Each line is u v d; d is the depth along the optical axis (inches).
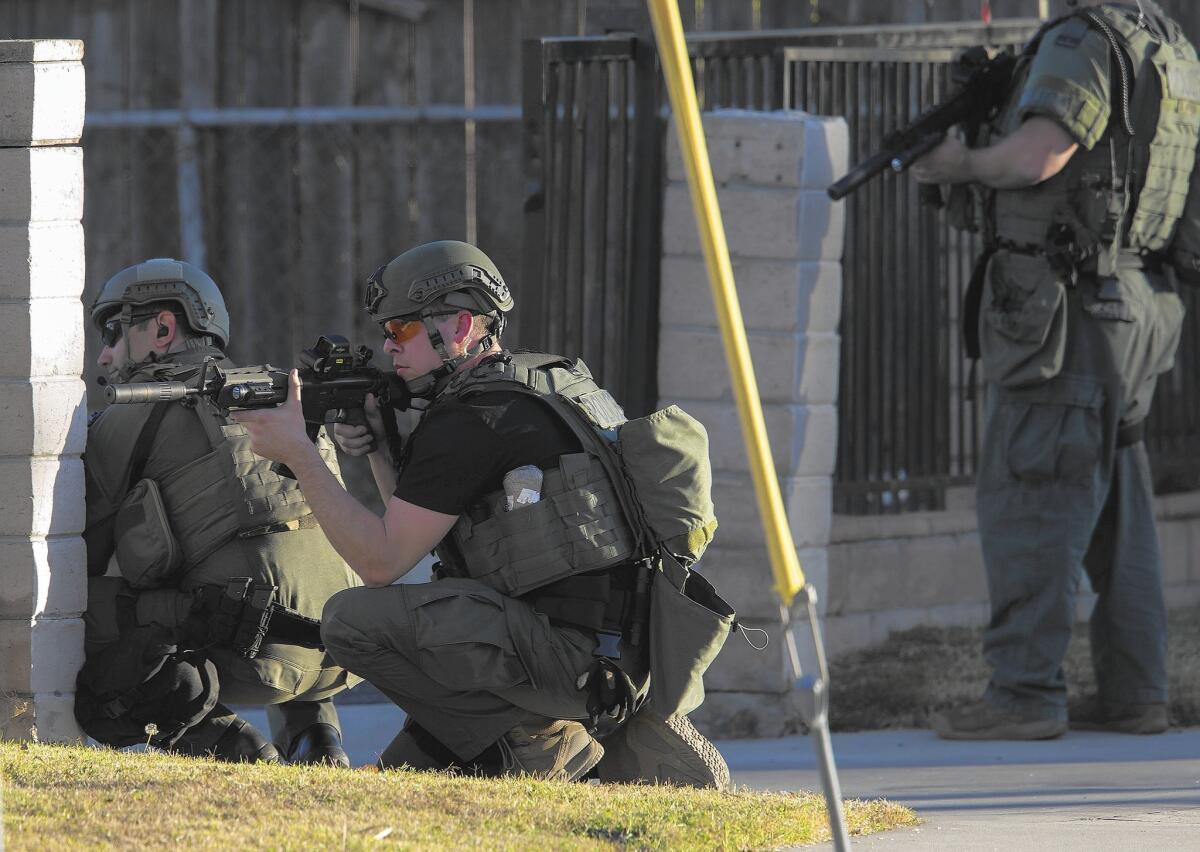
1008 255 837.8
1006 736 837.8
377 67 1465.3
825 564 943.0
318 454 573.3
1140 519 876.6
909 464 1064.8
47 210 634.8
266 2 1470.2
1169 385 1216.2
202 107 1472.7
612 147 1054.4
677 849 459.5
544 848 441.7
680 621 575.5
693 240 913.5
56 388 637.3
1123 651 865.5
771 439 907.4
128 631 635.5
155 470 644.1
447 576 604.7
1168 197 837.2
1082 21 818.8
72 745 598.5
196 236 1455.5
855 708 915.4
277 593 636.7
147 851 414.3
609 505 572.4
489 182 1439.5
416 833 445.7
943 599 1092.5
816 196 907.4
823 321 919.7
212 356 654.5
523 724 583.5
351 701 949.2
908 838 512.7
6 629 634.2
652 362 953.5
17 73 626.5
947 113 831.1
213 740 641.0
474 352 597.6
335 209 1456.7
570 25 1440.7
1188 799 618.8
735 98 1011.3
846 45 1010.1
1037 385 838.5
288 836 431.8
